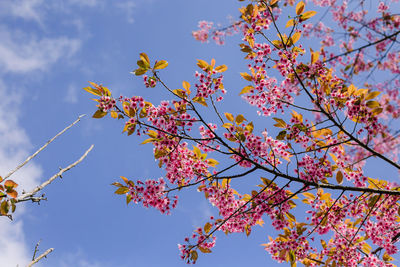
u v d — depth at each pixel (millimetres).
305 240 5367
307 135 5051
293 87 4574
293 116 5113
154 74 4688
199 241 5148
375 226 5496
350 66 3141
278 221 5098
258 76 5105
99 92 4625
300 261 5641
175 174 5379
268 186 4898
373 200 4949
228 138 4906
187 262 5004
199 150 5379
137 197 5023
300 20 4465
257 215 5180
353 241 5641
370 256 5328
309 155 5074
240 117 4793
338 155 4938
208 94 4910
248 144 4938
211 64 4922
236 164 4816
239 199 5531
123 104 4746
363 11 3016
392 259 5574
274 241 5477
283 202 4918
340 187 4621
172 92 4812
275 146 5055
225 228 5398
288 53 4777
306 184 4680
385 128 2965
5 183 3088
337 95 4676
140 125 4801
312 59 4203
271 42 4762
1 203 3014
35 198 3176
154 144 5051
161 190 4945
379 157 3680
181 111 4965
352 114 4230
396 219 5430
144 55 4609
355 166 4609
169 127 4895
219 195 5422
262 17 4594
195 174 5441
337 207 5465
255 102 5172
